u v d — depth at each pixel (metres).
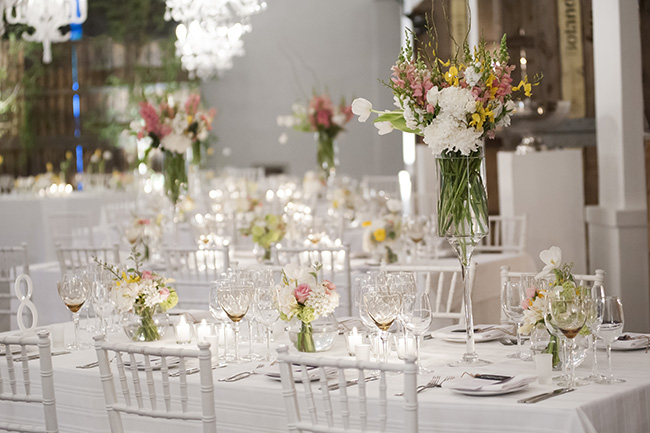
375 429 2.26
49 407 2.42
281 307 2.84
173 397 2.53
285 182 11.44
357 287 2.86
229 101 15.30
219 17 8.02
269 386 2.42
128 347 2.26
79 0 5.91
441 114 2.69
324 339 2.90
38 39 5.86
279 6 15.02
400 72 2.74
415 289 2.87
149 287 3.14
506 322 3.40
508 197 6.50
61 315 5.29
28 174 15.44
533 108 6.70
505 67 2.72
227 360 2.83
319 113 8.64
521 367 2.60
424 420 2.22
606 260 6.00
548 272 2.59
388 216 5.15
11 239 9.02
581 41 7.88
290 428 2.08
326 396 2.03
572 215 6.60
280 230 5.23
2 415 2.85
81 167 15.45
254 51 15.17
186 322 3.23
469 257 2.80
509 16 8.04
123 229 5.86
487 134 2.77
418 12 9.68
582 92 7.90
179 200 6.09
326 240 5.54
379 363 1.95
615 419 2.21
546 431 2.10
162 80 15.40
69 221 9.09
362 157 14.44
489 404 2.16
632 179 5.88
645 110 5.87
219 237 5.74
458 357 2.79
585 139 7.88
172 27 15.47
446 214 2.79
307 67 15.00
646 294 5.84
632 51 5.84
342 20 14.87
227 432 2.47
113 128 15.31
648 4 5.80
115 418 2.33
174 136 5.94
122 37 15.46
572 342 2.40
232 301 2.78
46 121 15.48
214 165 15.31
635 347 2.79
